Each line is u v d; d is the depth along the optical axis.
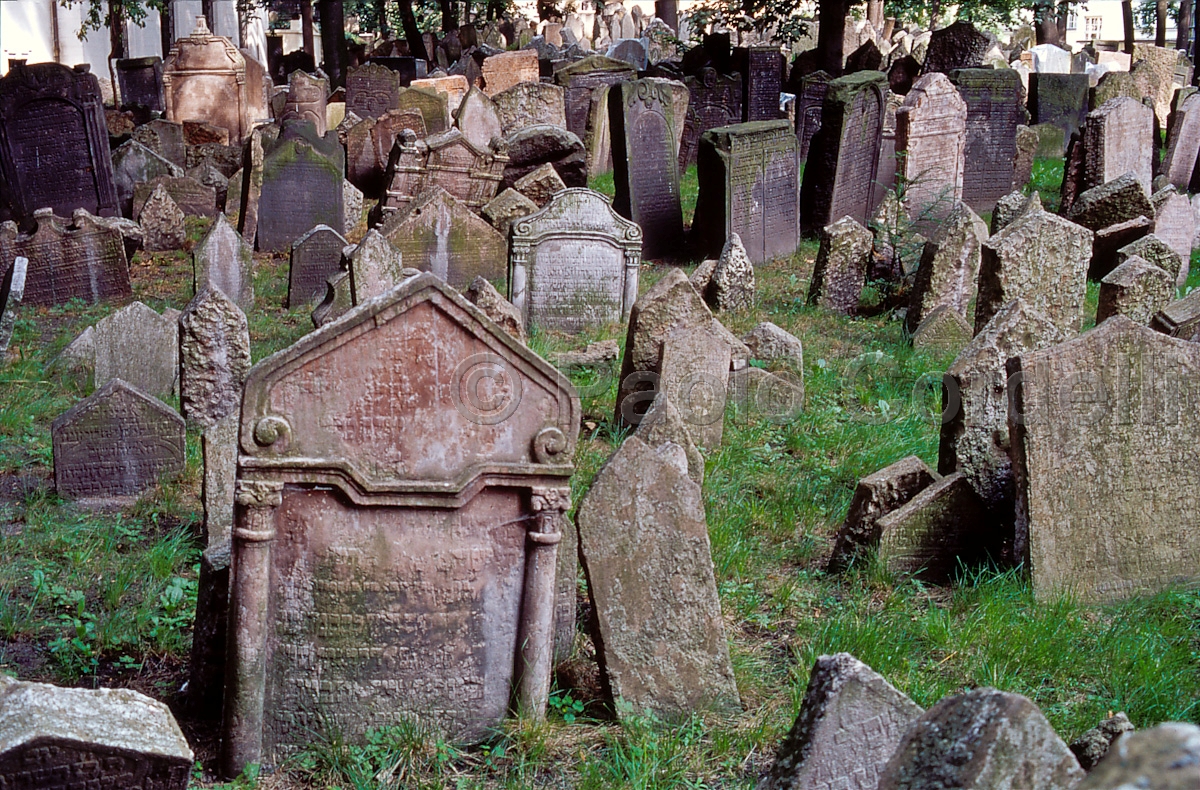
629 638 5.05
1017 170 18.11
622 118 14.73
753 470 8.02
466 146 15.12
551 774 4.70
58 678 5.36
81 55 37.69
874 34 39.09
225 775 4.63
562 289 11.55
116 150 17.56
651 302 8.38
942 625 5.75
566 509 4.75
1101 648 5.66
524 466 4.68
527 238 11.33
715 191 14.20
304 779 4.64
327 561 4.63
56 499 7.59
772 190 14.61
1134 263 9.89
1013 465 6.19
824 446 8.48
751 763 4.78
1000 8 29.70
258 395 4.41
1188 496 6.41
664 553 5.05
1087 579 6.23
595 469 7.85
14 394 9.50
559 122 21.27
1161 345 6.22
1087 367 6.10
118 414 7.65
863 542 6.54
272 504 4.47
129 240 14.45
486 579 4.79
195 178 17.98
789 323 11.73
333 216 15.52
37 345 11.19
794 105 23.53
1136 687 5.28
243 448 4.42
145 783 3.72
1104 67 36.53
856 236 12.16
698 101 22.34
